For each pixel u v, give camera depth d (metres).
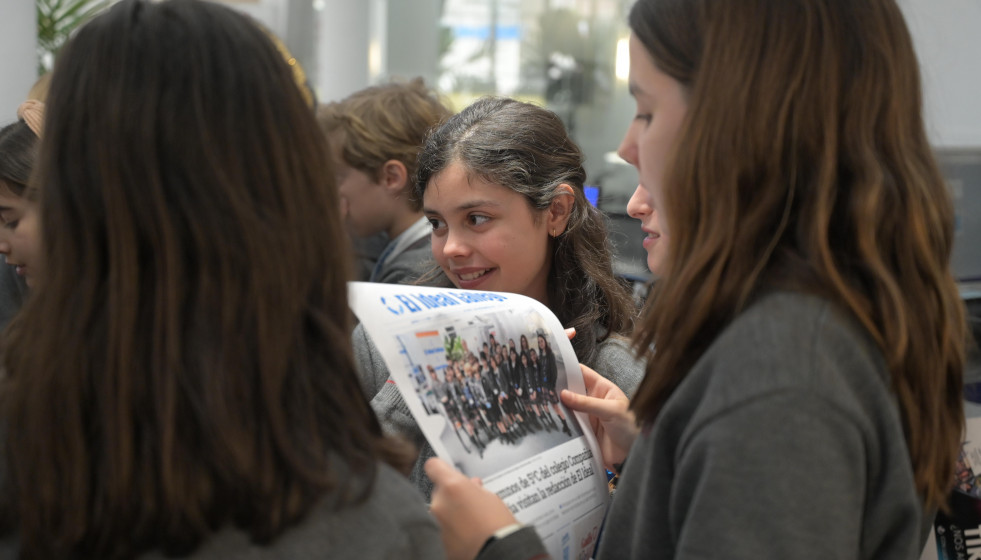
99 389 0.56
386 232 2.09
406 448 0.66
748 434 0.58
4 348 0.63
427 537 0.61
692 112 0.66
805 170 0.64
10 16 1.85
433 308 0.86
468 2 4.34
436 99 2.09
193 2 0.61
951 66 2.25
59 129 0.57
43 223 0.59
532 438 0.85
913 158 0.66
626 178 4.32
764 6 0.65
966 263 2.01
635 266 1.91
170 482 0.54
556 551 0.81
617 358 1.18
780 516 0.56
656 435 0.67
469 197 1.17
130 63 0.57
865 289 0.64
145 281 0.56
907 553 0.66
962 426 0.73
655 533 0.68
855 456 0.59
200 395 0.55
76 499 0.55
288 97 0.61
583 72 4.41
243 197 0.57
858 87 0.64
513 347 0.90
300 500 0.55
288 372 0.58
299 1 4.18
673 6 0.69
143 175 0.56
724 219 0.65
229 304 0.56
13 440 0.58
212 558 0.55
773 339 0.60
